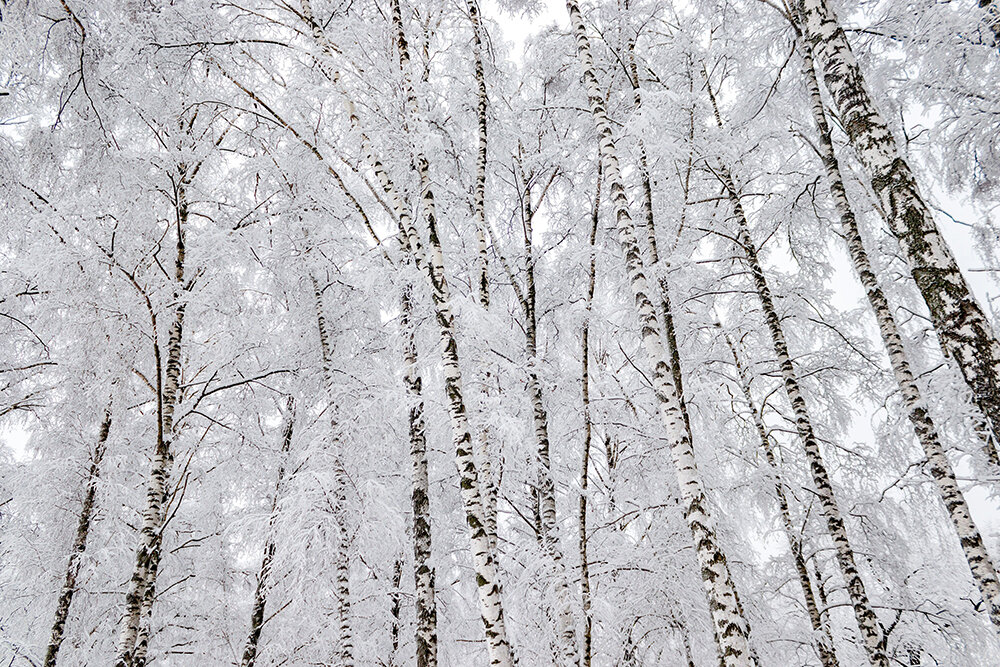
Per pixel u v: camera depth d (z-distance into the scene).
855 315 8.81
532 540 7.04
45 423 8.07
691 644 7.84
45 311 6.67
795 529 7.74
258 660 8.66
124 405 8.05
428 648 5.94
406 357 7.26
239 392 8.96
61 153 7.08
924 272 3.79
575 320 7.66
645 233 8.36
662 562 7.05
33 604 7.83
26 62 6.17
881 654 5.99
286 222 8.17
